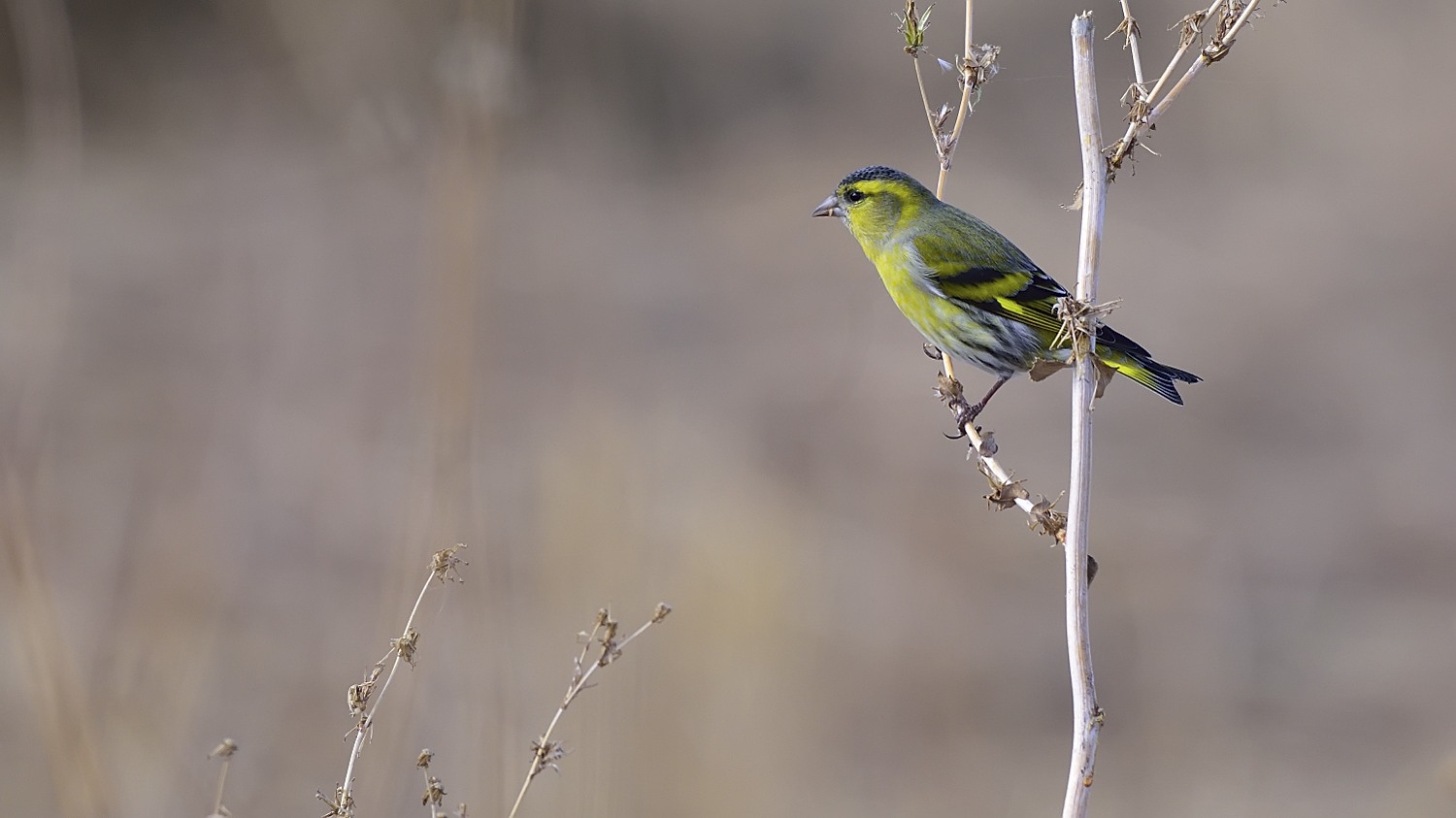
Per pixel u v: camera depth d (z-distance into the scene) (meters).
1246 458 16.14
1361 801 10.73
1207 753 11.16
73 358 17.11
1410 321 19.17
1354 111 24.17
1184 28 5.83
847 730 10.94
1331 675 12.23
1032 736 11.62
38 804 9.13
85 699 8.14
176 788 8.55
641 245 21.98
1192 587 13.21
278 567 12.81
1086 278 5.80
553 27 24.75
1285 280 20.06
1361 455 16.16
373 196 22.89
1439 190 22.30
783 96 25.69
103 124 24.61
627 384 16.84
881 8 25.48
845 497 14.20
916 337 19.16
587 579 9.89
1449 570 13.80
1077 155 23.73
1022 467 15.55
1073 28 5.94
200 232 21.72
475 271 9.88
